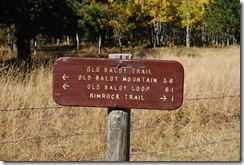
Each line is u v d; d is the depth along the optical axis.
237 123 5.94
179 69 2.91
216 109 6.20
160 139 5.14
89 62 2.98
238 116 6.10
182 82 2.91
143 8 28.75
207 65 8.80
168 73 2.92
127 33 32.31
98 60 2.97
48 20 12.74
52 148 4.66
